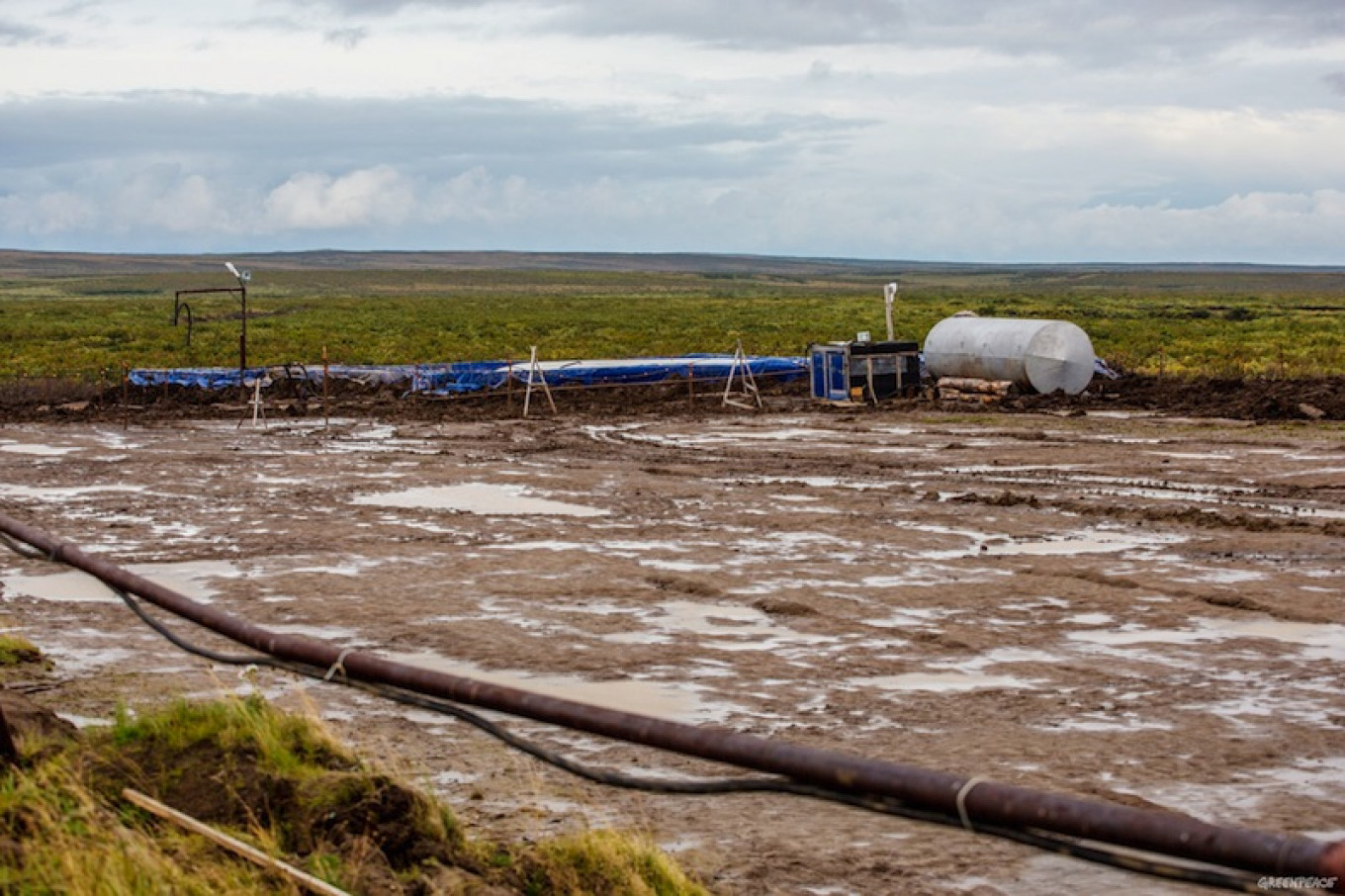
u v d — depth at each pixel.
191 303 149.88
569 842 7.95
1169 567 17.72
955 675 12.88
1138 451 30.31
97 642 14.12
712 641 14.24
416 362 66.44
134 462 29.67
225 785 7.97
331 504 23.78
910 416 39.00
